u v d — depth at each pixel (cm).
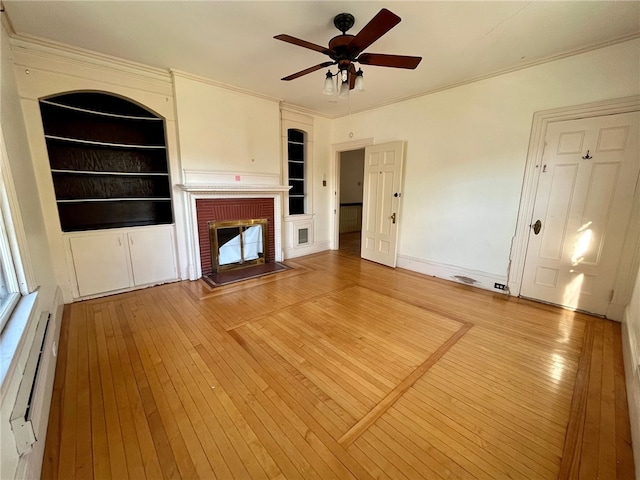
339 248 596
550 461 131
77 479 122
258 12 212
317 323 264
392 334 245
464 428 150
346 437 144
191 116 345
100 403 164
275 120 428
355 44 192
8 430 102
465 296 331
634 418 146
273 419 155
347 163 819
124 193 358
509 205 323
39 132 263
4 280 167
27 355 143
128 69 303
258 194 425
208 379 186
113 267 321
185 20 223
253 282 375
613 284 265
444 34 240
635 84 239
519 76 300
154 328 251
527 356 213
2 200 164
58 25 229
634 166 246
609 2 195
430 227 402
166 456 133
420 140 399
